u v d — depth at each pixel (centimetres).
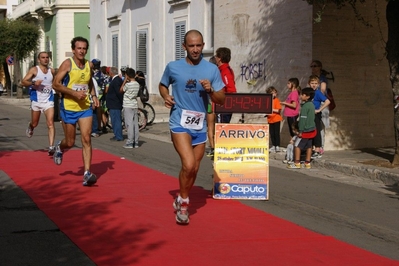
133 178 1159
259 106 999
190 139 804
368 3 1586
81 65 1048
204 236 759
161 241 731
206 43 2467
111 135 1984
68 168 1256
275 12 1705
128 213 870
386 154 1490
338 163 1323
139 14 3122
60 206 909
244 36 1866
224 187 992
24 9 5744
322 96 1402
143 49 3078
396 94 1294
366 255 698
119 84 1802
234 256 678
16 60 4916
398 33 1280
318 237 770
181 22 2669
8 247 703
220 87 808
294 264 655
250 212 901
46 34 5197
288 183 1173
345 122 1593
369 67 1608
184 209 813
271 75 1733
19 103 4175
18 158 1394
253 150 998
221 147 996
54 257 667
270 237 763
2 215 852
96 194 999
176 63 801
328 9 1552
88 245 709
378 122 1633
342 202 1009
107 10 3606
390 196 1070
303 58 1590
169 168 1305
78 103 1048
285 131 1669
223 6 1983
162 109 2888
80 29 4712
